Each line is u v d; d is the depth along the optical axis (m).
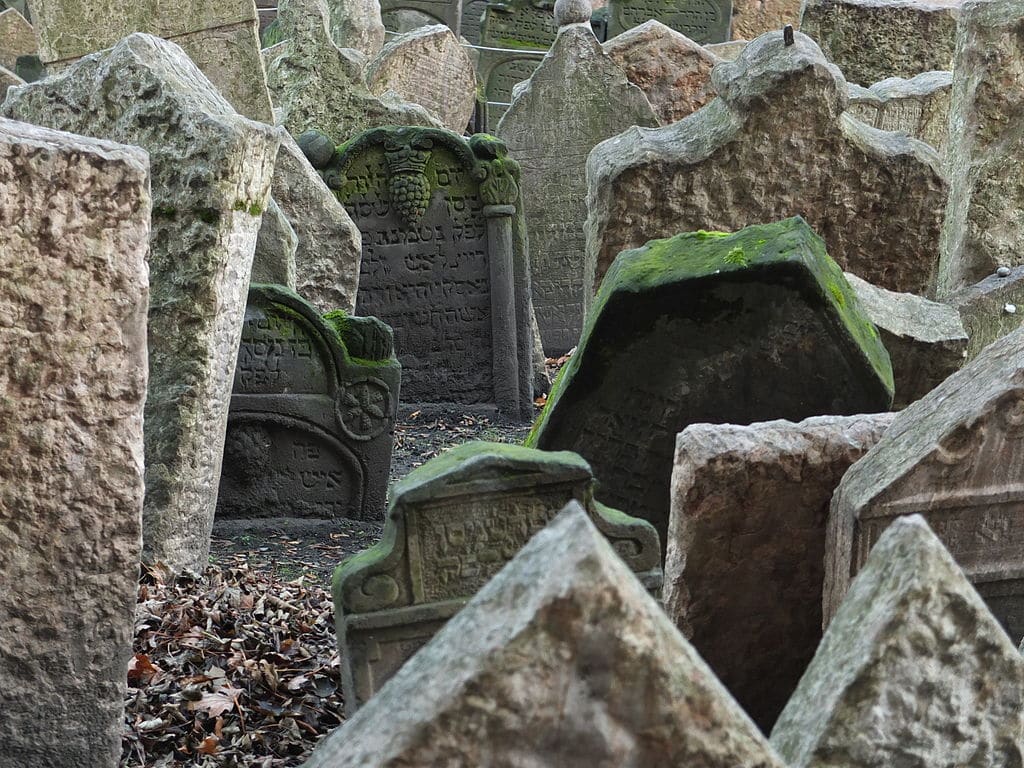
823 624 4.67
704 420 5.71
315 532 7.89
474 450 4.85
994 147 9.36
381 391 7.99
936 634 2.53
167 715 5.11
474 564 4.70
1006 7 9.22
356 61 12.88
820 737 2.54
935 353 6.60
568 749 2.08
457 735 2.05
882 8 14.12
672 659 2.09
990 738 2.58
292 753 5.02
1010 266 9.46
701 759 2.11
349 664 4.68
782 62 8.23
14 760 4.41
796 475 4.61
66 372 4.23
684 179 8.30
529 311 10.73
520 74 19.12
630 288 5.54
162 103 6.46
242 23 10.31
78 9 10.01
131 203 4.21
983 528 4.41
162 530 6.54
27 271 4.14
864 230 8.50
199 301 6.43
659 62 13.86
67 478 4.29
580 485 4.72
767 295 5.52
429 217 10.54
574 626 2.03
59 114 6.76
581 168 12.43
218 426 6.72
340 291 9.89
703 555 4.67
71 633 4.38
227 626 5.96
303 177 9.77
